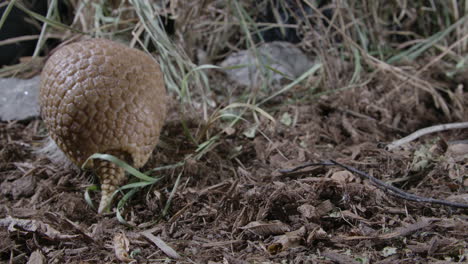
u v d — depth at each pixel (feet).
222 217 3.47
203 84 4.42
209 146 3.90
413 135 3.91
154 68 3.66
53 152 3.86
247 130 4.06
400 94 4.33
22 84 4.34
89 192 3.65
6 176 3.78
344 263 3.17
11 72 4.44
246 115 4.19
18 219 3.43
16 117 4.18
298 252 3.26
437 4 4.87
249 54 4.45
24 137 4.07
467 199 3.43
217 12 4.84
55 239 3.36
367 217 3.43
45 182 3.70
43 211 3.52
